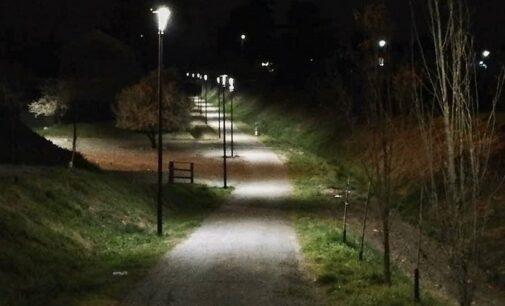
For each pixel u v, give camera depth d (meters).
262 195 39.62
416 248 24.47
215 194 39.03
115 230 23.73
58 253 18.30
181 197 35.28
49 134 70.62
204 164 54.38
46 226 19.88
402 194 29.20
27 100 77.50
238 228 26.42
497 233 23.89
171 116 63.50
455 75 10.21
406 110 22.59
